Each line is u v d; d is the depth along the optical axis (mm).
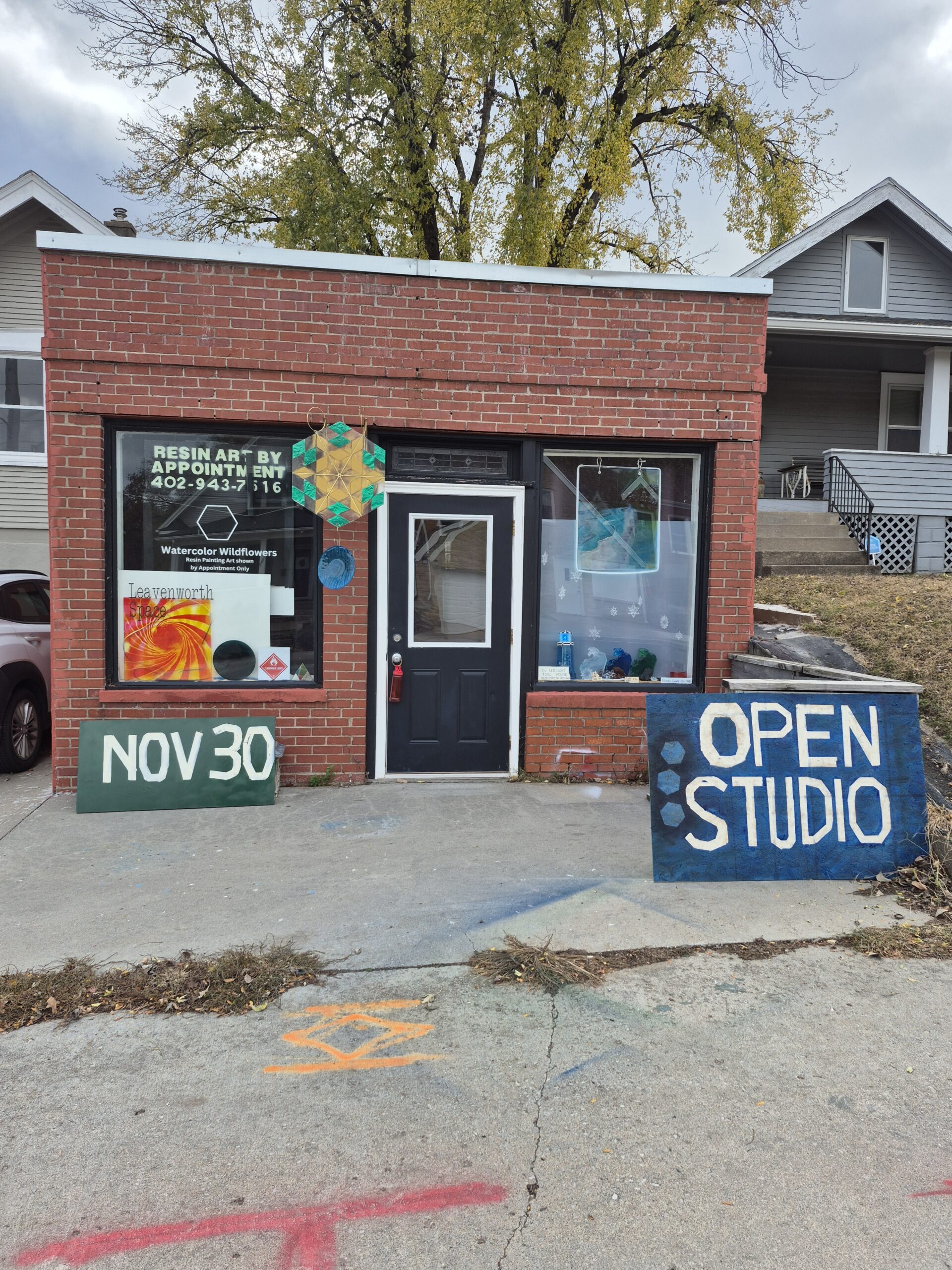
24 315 13180
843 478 13875
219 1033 3201
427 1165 2514
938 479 14070
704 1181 2459
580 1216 2326
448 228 16125
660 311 6516
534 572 6652
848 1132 2670
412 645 6586
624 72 15375
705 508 6789
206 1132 2660
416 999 3422
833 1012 3346
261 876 4676
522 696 6695
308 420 6262
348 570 6391
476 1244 2234
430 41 13297
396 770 6633
